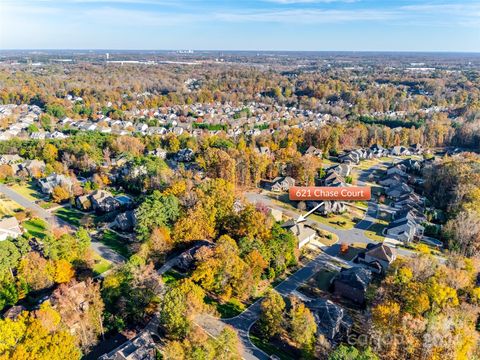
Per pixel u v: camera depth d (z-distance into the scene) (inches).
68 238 3004.4
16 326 2028.8
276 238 3166.8
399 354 2047.2
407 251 3518.7
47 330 2060.8
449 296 2368.4
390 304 2257.6
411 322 2098.9
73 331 2239.2
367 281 2847.0
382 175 5772.6
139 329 2448.3
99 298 2448.3
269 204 4534.9
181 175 4763.8
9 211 4188.0
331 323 2388.0
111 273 2699.3
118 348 2167.8
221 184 3954.2
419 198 4690.0
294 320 2297.0
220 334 2187.5
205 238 3378.4
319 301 2576.3
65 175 4997.5
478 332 2357.3
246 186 5132.9
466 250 3462.1
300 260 3319.4
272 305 2391.7
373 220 4183.1
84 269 2965.1
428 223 3969.0
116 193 4749.0
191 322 2305.6
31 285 2704.2
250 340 2372.0
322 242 3654.0
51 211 4229.8
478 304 2485.2
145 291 2554.1
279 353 2284.7
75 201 4362.7
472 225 3469.5
